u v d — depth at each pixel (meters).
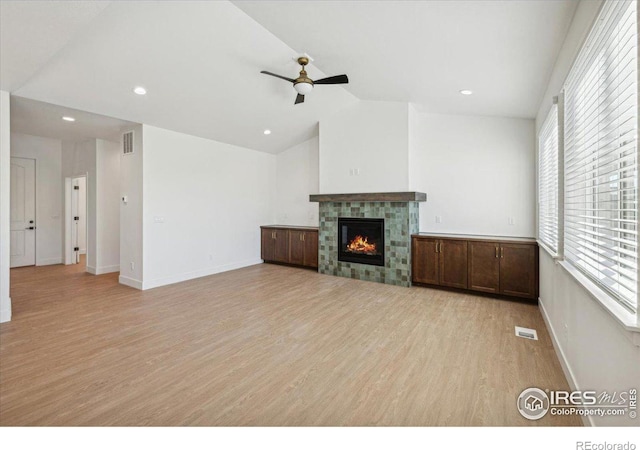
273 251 6.87
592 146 2.04
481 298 4.45
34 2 2.16
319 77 4.20
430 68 3.38
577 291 2.15
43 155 6.78
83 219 8.17
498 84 3.49
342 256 5.77
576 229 2.26
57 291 4.77
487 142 4.95
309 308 4.02
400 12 2.39
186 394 2.20
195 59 3.56
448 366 2.58
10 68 3.00
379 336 3.17
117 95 3.98
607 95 1.77
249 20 3.00
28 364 2.60
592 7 1.77
